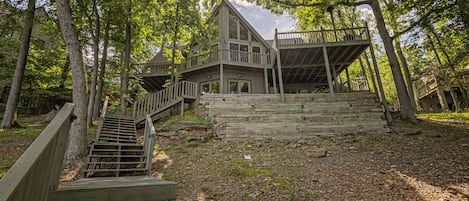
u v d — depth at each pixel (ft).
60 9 18.34
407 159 15.44
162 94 31.94
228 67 46.88
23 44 29.99
